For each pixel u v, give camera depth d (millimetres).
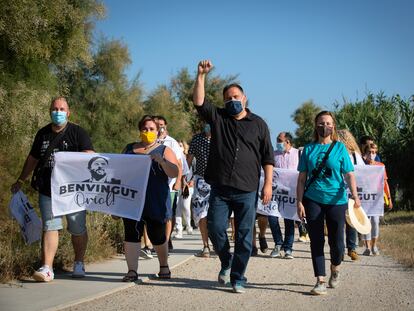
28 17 12195
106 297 6477
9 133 12578
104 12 16656
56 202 7180
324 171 7012
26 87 13164
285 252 10055
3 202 10461
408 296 6629
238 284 6816
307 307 6062
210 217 6984
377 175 10250
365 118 26172
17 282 7113
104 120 31047
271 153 7012
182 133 40281
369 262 9562
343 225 7055
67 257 8391
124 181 7312
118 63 30484
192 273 8281
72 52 14742
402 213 22656
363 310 5918
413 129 25188
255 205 6891
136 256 7410
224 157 6793
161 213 7531
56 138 7387
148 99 40031
